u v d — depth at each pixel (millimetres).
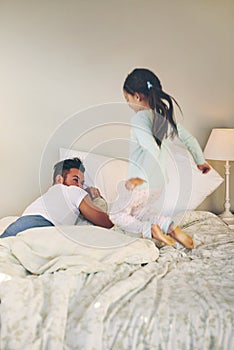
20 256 1842
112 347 1401
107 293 1518
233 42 3154
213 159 2900
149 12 3076
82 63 3070
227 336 1396
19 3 3006
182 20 3104
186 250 2174
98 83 3076
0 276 1651
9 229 2172
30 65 3053
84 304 1490
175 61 3119
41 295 1514
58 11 3031
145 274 1753
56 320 1412
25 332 1392
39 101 3070
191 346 1397
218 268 1861
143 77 2932
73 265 1728
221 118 3191
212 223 2604
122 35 3070
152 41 3090
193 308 1464
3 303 1463
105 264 1792
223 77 3172
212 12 3121
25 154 3100
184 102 3154
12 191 3125
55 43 3051
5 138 3084
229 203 3107
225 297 1526
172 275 1774
